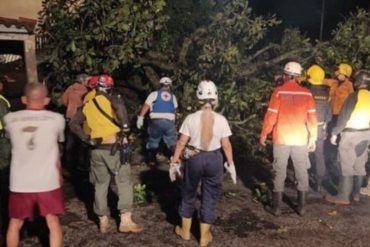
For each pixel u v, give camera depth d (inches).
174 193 263.7
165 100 300.2
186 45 336.2
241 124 325.1
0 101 222.4
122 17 300.7
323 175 265.6
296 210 238.7
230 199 254.8
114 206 241.8
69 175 298.4
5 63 406.6
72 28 315.3
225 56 299.6
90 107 198.1
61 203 170.1
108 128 197.2
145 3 307.9
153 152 311.4
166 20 322.0
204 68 317.7
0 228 204.1
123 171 203.6
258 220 226.8
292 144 220.5
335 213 235.0
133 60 336.2
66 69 323.9
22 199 163.8
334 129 239.1
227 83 315.3
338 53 322.3
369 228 218.7
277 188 229.3
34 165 163.3
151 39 328.8
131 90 390.3
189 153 189.0
